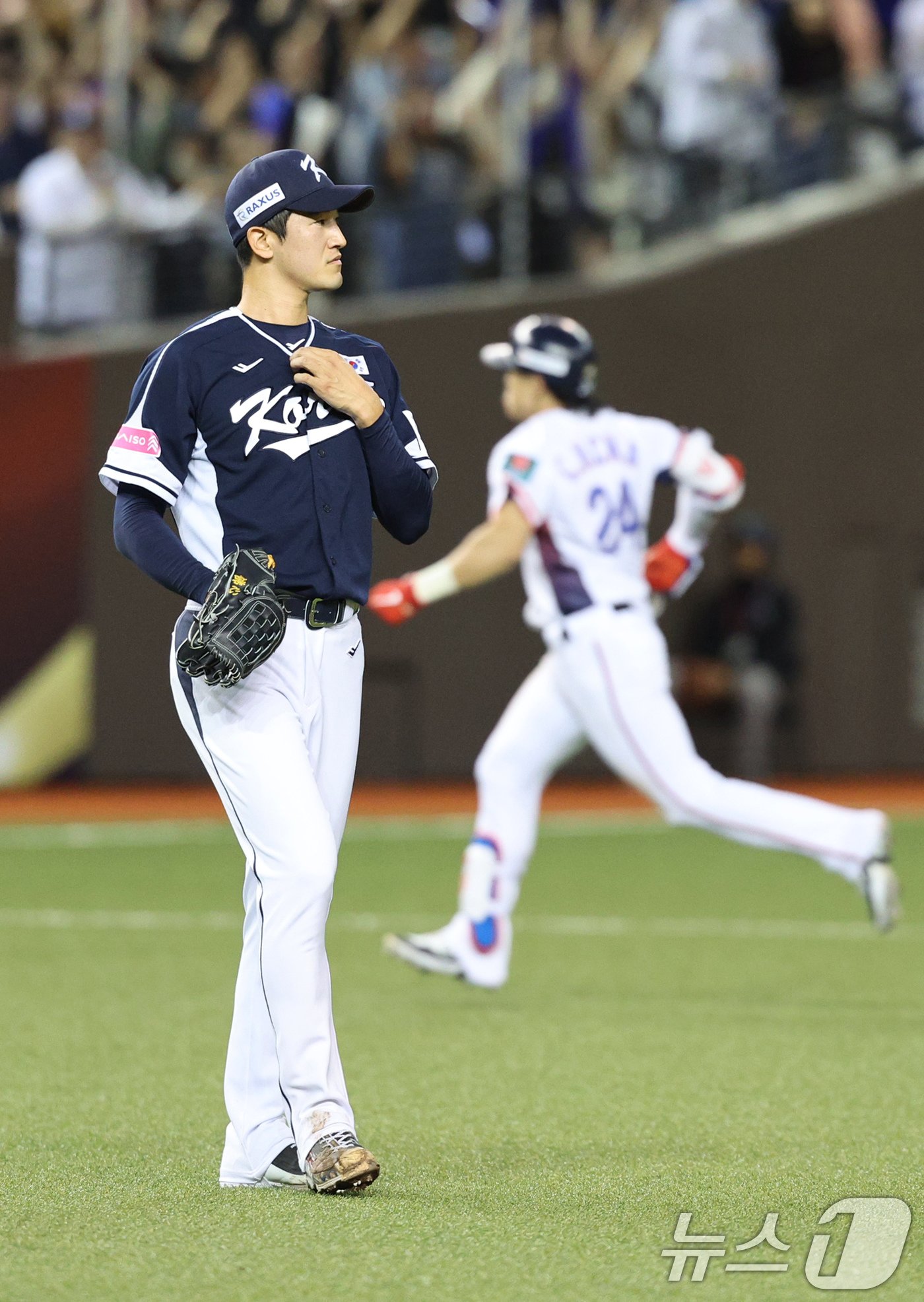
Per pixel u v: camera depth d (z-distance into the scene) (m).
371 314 62.84
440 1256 13.02
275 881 14.98
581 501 24.22
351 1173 14.61
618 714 24.28
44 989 26.16
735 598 60.00
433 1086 19.73
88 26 66.12
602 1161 16.22
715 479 24.86
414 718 63.78
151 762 61.84
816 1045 22.06
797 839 24.25
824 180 67.88
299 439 15.19
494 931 25.16
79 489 61.75
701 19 64.94
